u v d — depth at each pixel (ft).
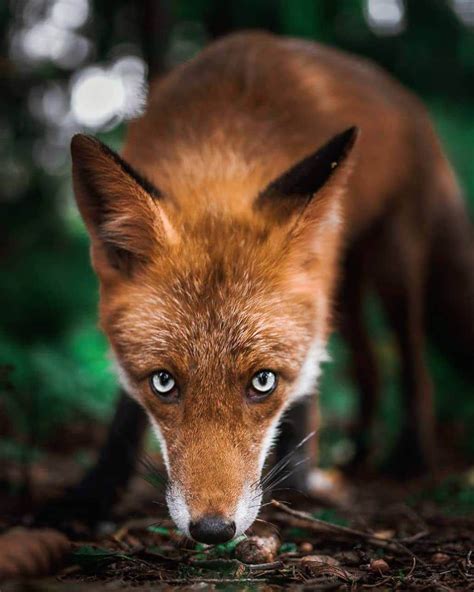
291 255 16.97
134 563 14.44
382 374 32.50
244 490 14.33
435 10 43.06
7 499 20.70
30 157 40.01
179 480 14.28
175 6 37.24
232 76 21.03
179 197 18.02
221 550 15.03
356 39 43.42
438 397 35.81
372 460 28.37
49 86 38.58
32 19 37.29
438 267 29.22
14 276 40.63
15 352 30.89
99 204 16.89
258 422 15.76
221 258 16.53
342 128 22.17
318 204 16.98
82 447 28.78
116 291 17.07
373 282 27.25
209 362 15.49
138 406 19.34
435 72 45.34
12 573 13.04
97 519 19.01
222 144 19.42
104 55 39.01
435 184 28.48
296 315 16.67
